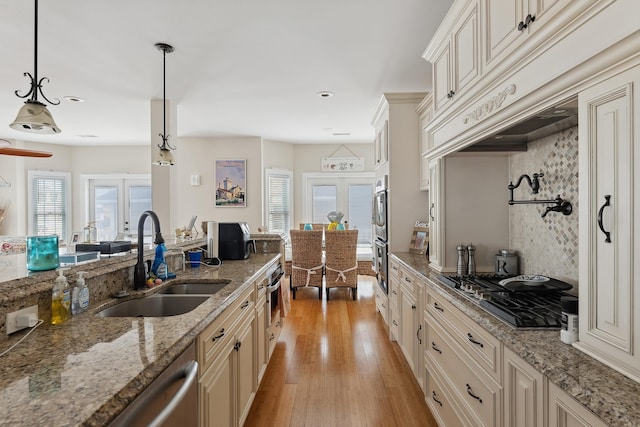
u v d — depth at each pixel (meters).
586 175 0.99
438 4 2.22
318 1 2.18
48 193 6.70
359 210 7.23
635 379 0.85
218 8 2.24
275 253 3.77
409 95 3.81
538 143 2.02
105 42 2.67
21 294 1.21
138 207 7.03
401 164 3.82
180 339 1.16
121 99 4.06
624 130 0.86
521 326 1.26
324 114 4.82
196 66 3.14
